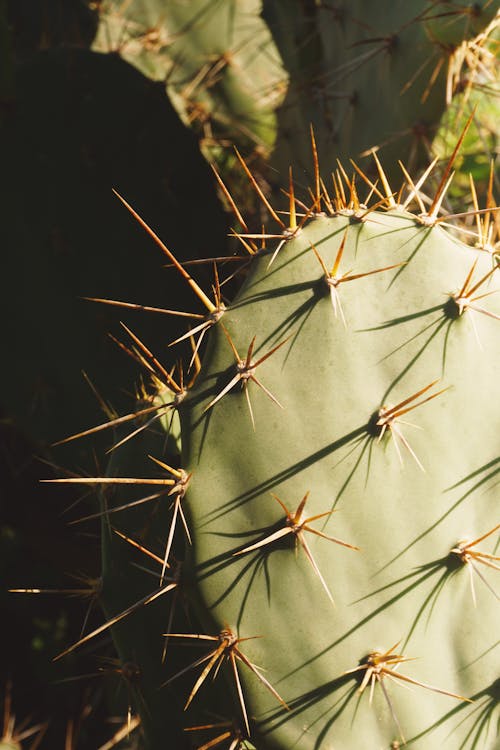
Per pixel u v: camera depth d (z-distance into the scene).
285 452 0.50
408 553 0.50
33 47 0.90
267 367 0.50
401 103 0.62
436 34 0.59
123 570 0.55
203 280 0.71
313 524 0.50
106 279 0.71
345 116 0.65
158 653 0.55
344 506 0.50
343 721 0.49
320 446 0.50
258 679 0.49
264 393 0.50
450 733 0.50
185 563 0.50
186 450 0.50
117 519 0.55
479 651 0.50
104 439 0.69
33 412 0.71
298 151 0.71
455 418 0.50
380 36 0.63
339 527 0.50
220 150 0.89
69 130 0.71
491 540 0.50
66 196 0.71
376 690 0.49
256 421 0.50
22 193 0.71
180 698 0.54
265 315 0.51
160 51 0.90
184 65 0.89
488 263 0.52
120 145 0.72
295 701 0.49
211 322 0.51
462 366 0.51
